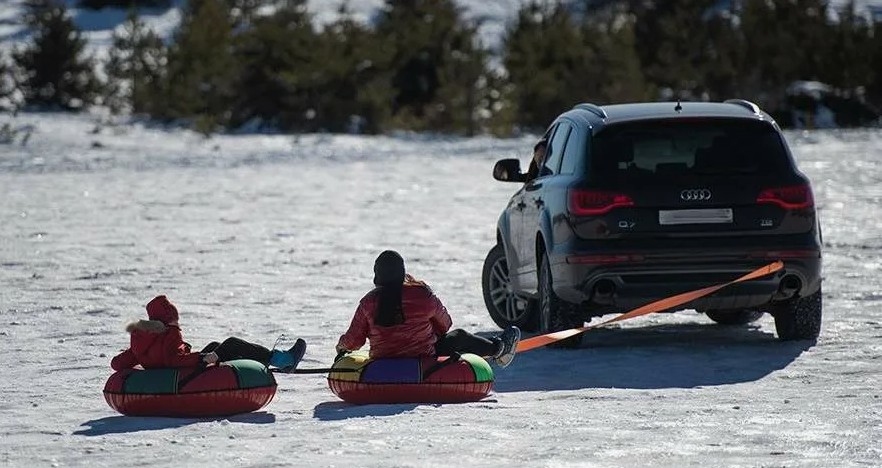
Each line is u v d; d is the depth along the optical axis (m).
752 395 24.53
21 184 77.31
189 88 124.75
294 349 23.77
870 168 81.81
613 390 25.25
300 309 36.38
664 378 26.73
